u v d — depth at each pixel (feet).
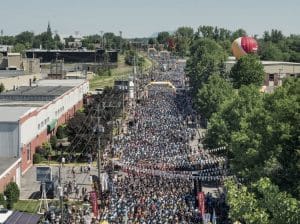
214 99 453.99
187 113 545.44
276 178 195.11
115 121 451.12
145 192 256.11
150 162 317.63
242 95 309.42
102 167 321.32
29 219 182.19
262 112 223.92
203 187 281.33
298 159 190.39
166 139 397.19
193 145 382.01
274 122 206.90
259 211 137.28
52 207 240.12
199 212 222.69
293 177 190.49
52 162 349.00
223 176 276.62
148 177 287.07
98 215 225.56
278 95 227.81
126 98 607.37
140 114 537.24
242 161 226.17
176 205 234.99
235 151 235.40
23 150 321.32
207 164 307.17
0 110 350.84
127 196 249.96
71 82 594.65
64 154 360.28
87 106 510.99
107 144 372.38
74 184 280.51
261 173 200.03
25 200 269.44
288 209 127.85
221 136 301.43
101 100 485.97
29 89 511.40
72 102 517.96
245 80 576.61
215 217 208.95
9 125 311.27
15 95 445.37
